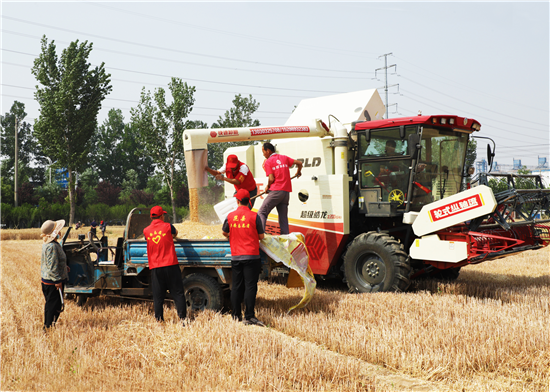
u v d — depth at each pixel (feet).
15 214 128.36
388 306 21.77
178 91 114.52
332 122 29.71
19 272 37.42
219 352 15.39
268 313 21.15
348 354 16.05
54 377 13.89
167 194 175.52
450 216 24.32
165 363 14.99
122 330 18.45
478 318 19.01
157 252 20.25
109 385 13.20
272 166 23.88
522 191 25.43
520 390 12.92
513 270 35.91
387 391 12.80
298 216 29.25
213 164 134.51
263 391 12.89
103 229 26.43
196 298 22.22
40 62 111.04
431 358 14.57
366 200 28.55
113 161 257.34
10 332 18.57
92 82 112.88
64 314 21.98
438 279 30.35
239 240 20.33
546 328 17.38
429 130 27.20
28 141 251.80
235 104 132.67
